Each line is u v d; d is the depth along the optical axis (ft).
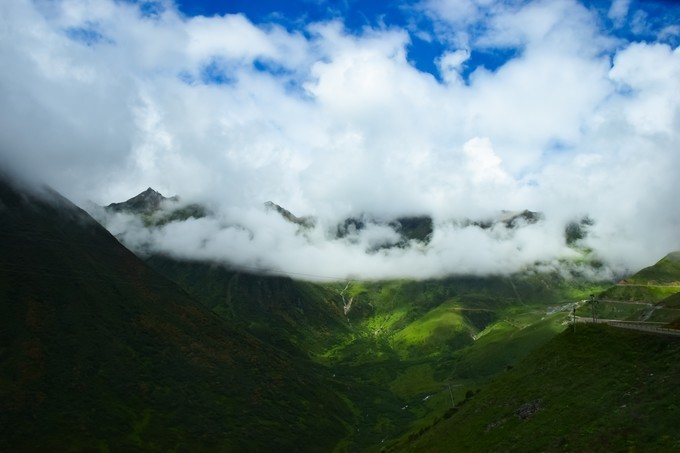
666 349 258.78
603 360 283.79
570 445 222.89
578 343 317.83
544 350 339.57
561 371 300.40
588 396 256.32
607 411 233.35
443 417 416.87
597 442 213.66
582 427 231.71
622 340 293.02
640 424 209.05
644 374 246.88
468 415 340.18
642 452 192.85
